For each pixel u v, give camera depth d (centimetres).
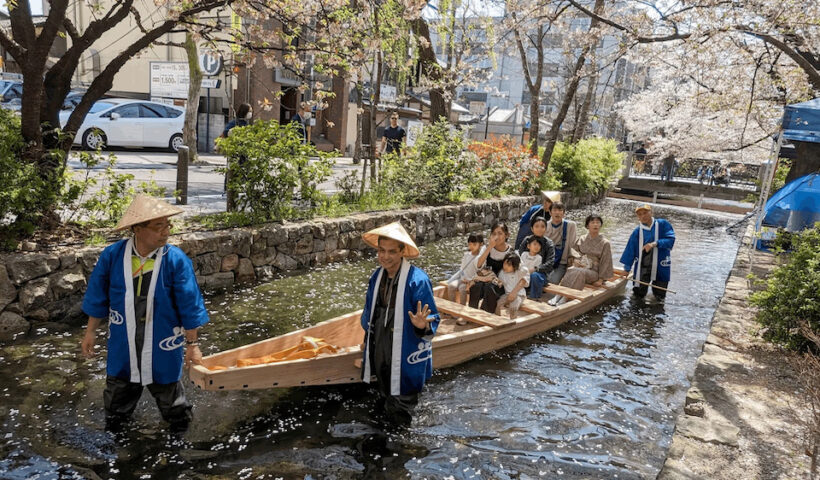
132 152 1581
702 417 375
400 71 1198
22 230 589
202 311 357
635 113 2514
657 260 800
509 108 4831
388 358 393
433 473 346
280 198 851
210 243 698
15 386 421
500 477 346
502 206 1491
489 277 618
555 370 523
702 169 2677
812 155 1005
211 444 362
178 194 766
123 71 2094
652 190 2639
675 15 908
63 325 546
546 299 741
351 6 912
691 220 1953
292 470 339
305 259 849
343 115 2462
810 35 949
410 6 973
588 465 366
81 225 652
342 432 387
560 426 415
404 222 1061
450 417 418
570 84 1761
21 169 572
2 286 512
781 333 500
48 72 653
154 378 352
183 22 682
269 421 395
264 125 821
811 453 329
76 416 383
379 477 337
